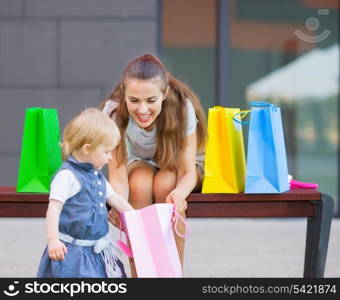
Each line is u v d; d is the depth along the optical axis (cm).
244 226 1509
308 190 865
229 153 834
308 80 1606
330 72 1605
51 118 864
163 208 784
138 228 776
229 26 1595
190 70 1595
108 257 775
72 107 1561
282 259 1188
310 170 1630
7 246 1289
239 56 1599
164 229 780
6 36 1555
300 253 1238
